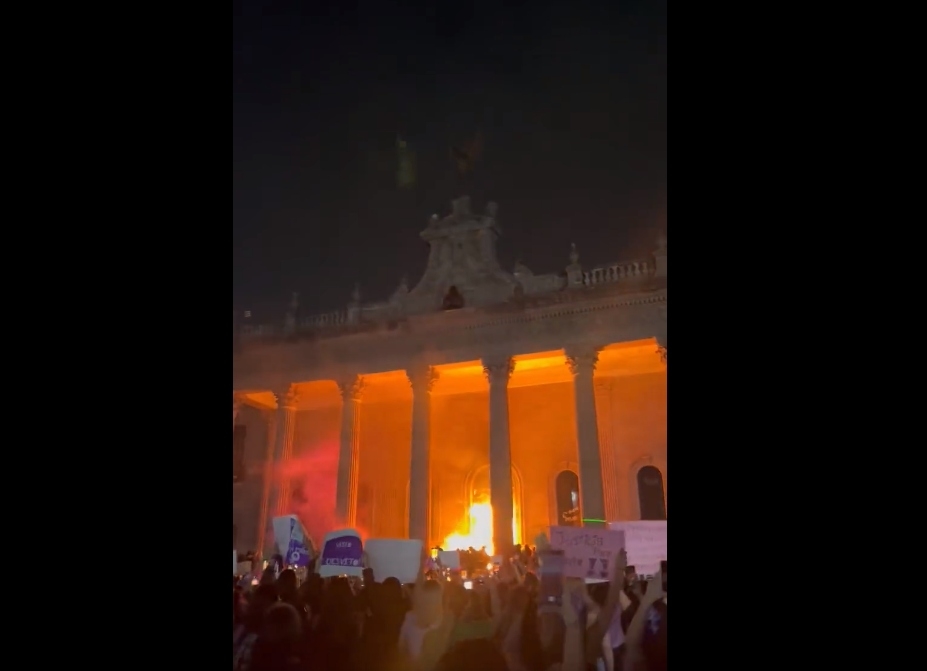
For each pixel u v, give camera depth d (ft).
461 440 89.10
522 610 18.76
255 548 87.86
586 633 18.02
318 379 84.02
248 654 17.83
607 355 78.02
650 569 21.79
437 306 80.07
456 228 80.79
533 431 87.04
